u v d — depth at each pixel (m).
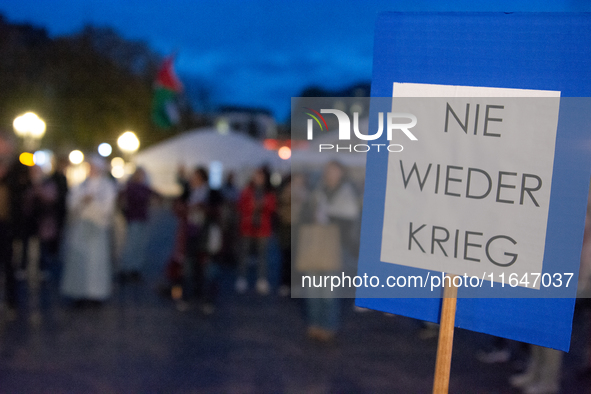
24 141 9.99
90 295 6.07
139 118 26.77
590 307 5.48
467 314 1.75
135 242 7.68
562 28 1.59
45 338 5.00
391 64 1.81
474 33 1.69
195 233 6.18
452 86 1.72
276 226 7.35
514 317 1.69
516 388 4.21
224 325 5.62
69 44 24.67
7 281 5.72
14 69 23.12
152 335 5.22
